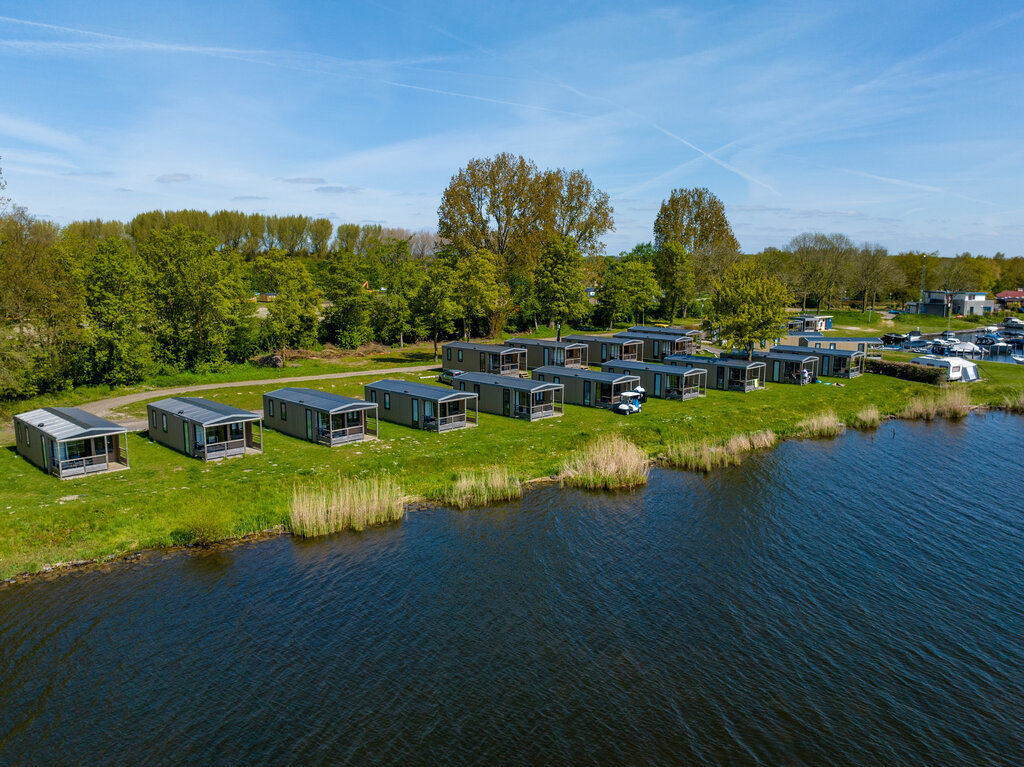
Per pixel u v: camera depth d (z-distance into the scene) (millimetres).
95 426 41344
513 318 116500
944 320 144625
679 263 123438
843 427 60312
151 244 76250
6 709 21484
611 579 30766
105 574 30344
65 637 25438
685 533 36094
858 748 20391
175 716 21297
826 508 39812
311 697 22328
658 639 26016
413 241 183500
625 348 86938
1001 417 65250
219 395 64188
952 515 38719
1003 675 24031
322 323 97500
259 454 45688
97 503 35219
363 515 36438
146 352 67812
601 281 119500
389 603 28375
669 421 57656
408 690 22766
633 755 19953
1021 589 30047
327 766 19312
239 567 31328
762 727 21250
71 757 19500
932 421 63406
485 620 27172
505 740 20453
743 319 76938
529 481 44219
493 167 102562
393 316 100125
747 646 25609
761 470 47219
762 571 31703
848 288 153750
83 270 63625
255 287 124125
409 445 48562
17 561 30547
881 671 24203
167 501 36188
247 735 20500
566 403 66750
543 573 31266
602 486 43344
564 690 22891
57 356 60875
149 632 25875
